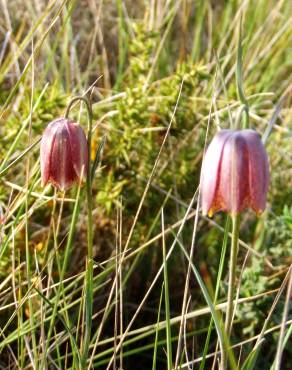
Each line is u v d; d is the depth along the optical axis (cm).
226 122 62
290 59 82
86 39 77
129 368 54
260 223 59
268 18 80
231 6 82
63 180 36
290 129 68
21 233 52
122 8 82
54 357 50
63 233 55
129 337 54
